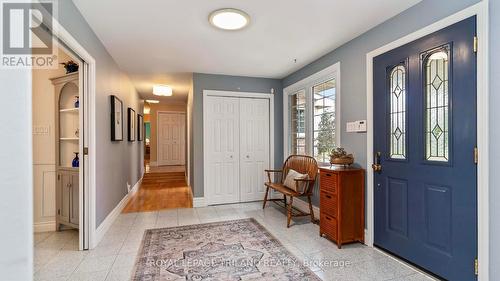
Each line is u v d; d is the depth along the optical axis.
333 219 2.63
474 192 1.71
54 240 2.74
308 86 3.82
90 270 2.11
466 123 1.75
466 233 1.76
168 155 8.77
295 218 3.52
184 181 6.51
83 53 2.31
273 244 2.63
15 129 0.37
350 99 2.88
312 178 3.36
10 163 0.36
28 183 0.38
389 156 2.39
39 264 2.21
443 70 1.93
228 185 4.41
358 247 2.56
